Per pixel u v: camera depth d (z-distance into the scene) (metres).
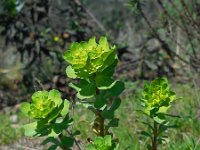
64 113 0.41
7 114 1.00
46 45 1.09
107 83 0.41
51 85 1.04
